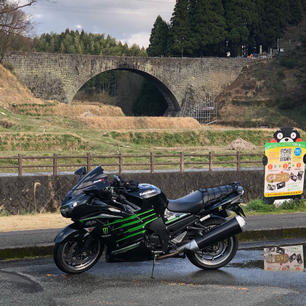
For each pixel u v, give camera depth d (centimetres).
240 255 759
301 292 562
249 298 540
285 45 14162
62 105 7319
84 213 634
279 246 830
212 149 4672
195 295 553
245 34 12912
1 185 1684
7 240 810
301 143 1334
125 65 10119
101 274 652
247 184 2106
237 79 11419
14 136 3866
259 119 10188
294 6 15762
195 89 10975
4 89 7338
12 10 6644
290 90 10881
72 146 3941
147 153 3638
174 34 12719
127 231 649
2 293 560
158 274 651
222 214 707
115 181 664
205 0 12519
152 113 13712
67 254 658
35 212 1728
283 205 1316
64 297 545
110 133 5375
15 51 8662
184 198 702
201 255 679
